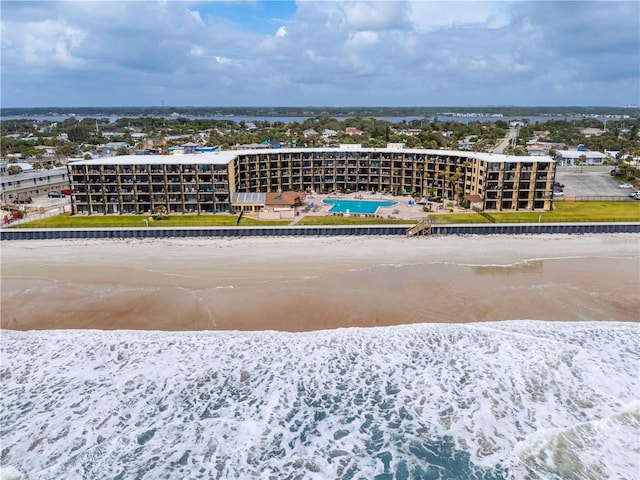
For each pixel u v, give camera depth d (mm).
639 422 41469
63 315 61188
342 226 96375
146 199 111938
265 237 95250
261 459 37969
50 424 41750
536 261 80562
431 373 48750
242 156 129875
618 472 36219
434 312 61562
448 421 42062
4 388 46531
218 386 46938
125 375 48594
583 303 64062
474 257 82312
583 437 39812
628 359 50844
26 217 107188
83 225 99062
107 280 72500
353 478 36188
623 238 93562
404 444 39500
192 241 93062
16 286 70438
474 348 53062
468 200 113812
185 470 36844
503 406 43812
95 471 36719
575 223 97062
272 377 48281
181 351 52875
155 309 62594
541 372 48562
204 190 111875
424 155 130125
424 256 82750
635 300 65062
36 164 178625
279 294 66688
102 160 116438
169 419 42469
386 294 66688
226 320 59625
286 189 139375
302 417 42750
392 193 136250
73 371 49281
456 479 36000
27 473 36500
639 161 175125
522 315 60781
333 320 59562
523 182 111562
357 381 47625
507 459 37656
